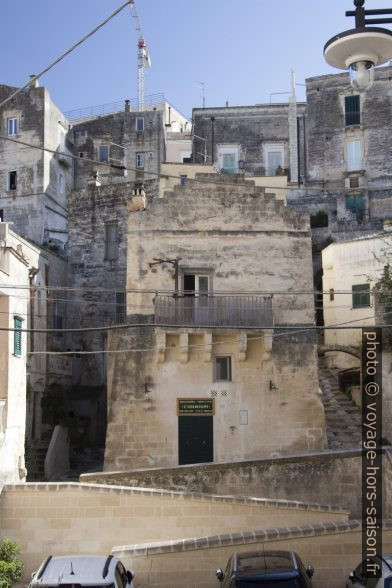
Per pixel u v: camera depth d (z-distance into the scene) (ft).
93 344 137.08
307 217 101.71
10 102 180.24
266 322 97.40
